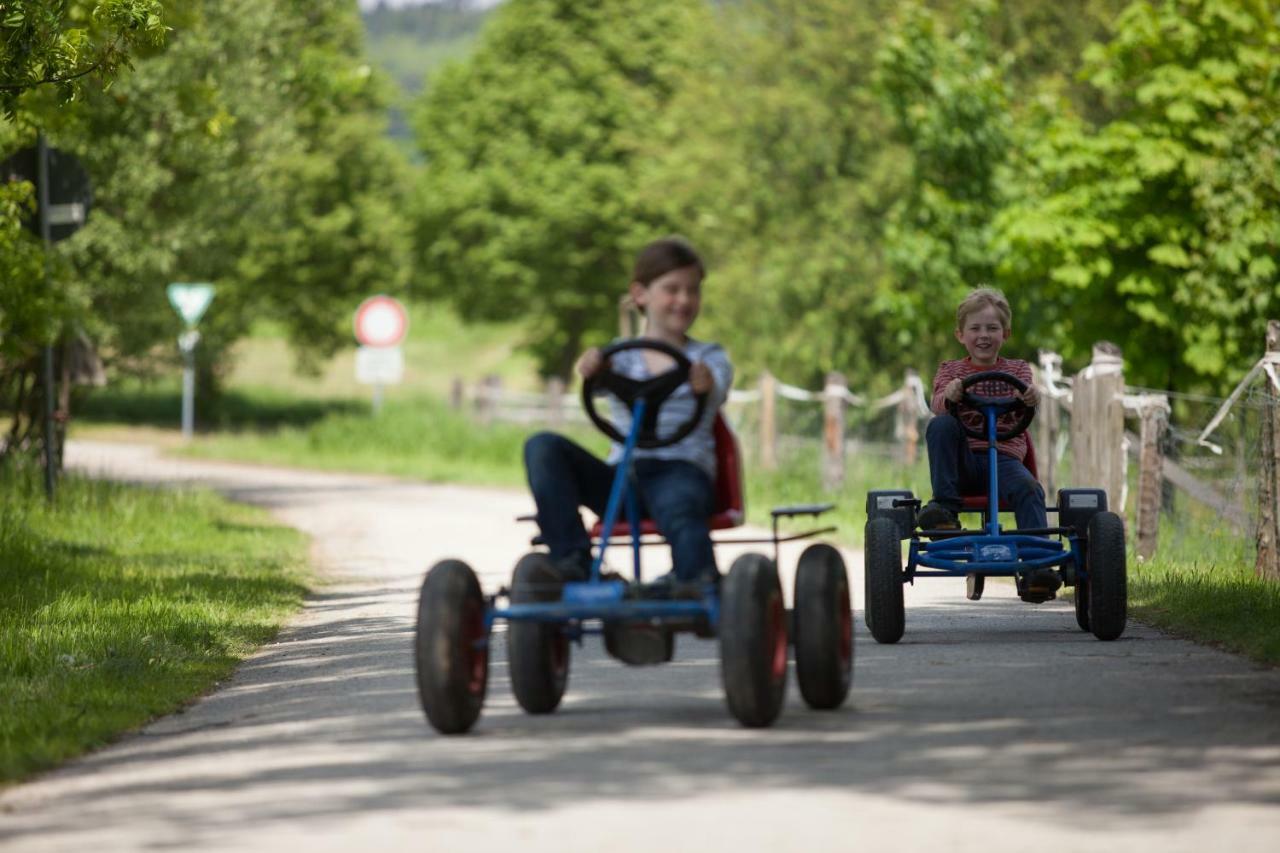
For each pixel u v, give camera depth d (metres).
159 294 53.00
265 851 10.01
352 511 44.69
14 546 28.33
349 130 107.31
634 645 13.48
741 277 74.81
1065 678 15.89
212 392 100.50
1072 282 44.16
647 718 14.09
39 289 30.61
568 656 14.77
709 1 90.00
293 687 17.19
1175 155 44.09
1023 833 10.00
